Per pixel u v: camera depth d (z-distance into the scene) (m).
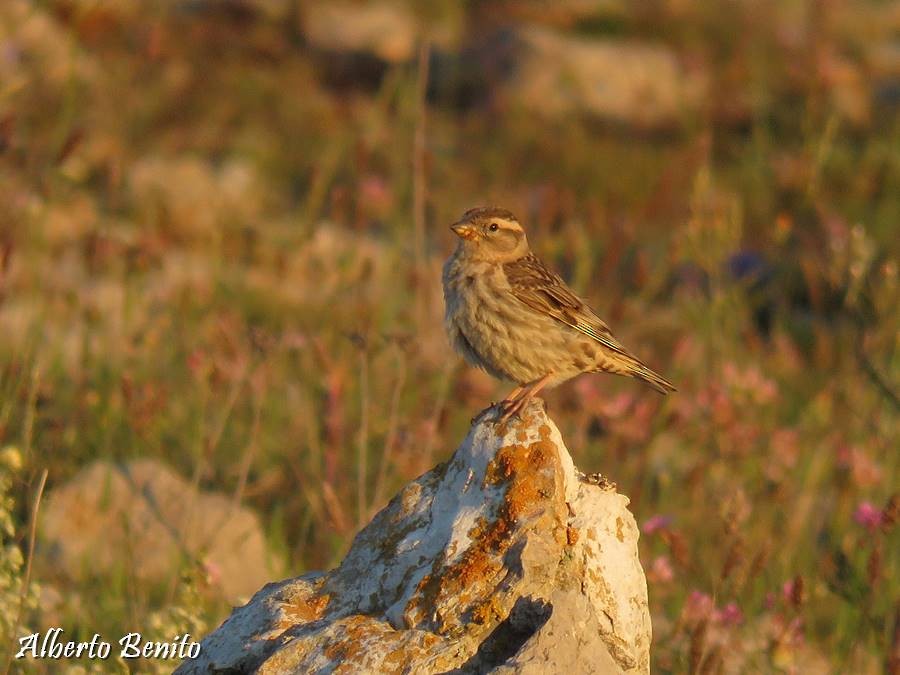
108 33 27.06
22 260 15.90
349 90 29.91
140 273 15.02
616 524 7.26
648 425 12.95
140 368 14.18
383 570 7.20
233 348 12.15
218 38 30.11
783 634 10.07
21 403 13.01
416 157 14.47
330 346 14.39
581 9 36.00
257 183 23.11
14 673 8.77
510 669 6.43
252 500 13.09
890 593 11.21
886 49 35.19
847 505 12.69
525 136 27.80
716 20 34.00
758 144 24.84
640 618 7.28
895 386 14.04
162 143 24.12
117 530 11.69
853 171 25.66
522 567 6.80
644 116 30.00
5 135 14.74
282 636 7.04
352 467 12.63
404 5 34.09
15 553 8.94
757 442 13.39
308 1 32.59
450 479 7.30
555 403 13.20
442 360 13.93
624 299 14.58
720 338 14.77
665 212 21.77
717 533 11.93
